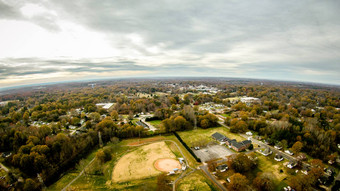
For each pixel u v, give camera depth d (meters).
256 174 94.81
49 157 107.00
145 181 89.81
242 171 95.56
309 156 115.19
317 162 96.50
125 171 98.81
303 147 120.81
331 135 133.38
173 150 123.94
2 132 133.12
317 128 144.75
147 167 102.31
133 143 136.12
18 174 93.19
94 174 97.06
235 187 79.44
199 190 82.75
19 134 124.62
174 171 97.88
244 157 97.00
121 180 91.12
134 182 89.38
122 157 114.38
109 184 88.25
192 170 99.06
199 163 106.19
